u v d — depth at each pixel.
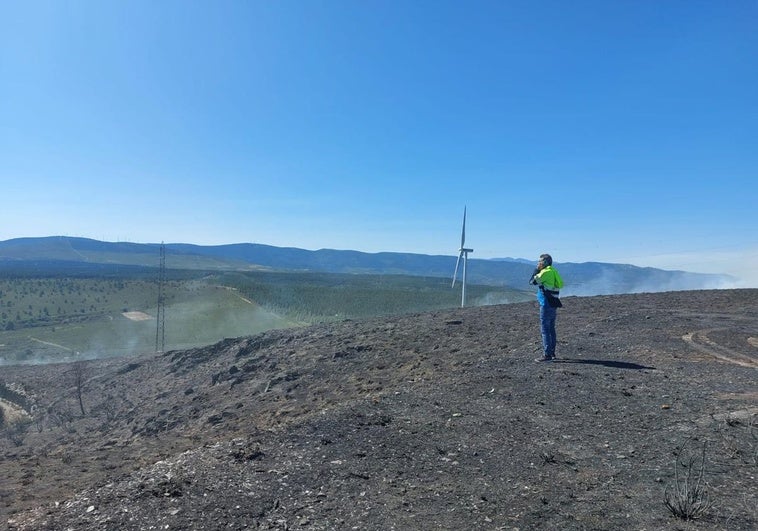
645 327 14.40
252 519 4.18
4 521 4.62
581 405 7.44
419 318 20.28
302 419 7.37
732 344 11.92
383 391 9.46
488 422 6.81
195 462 5.52
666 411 7.00
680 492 4.42
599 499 4.49
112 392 21.80
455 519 4.18
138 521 4.16
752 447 5.59
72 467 7.51
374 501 4.53
